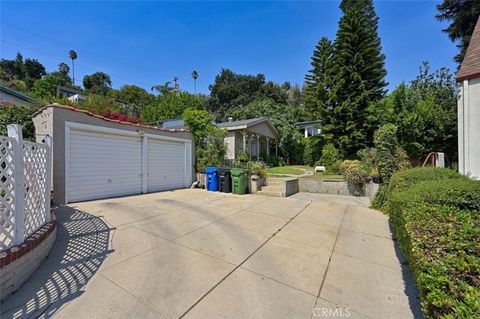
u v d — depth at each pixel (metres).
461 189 2.79
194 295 2.16
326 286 2.35
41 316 1.87
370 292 2.24
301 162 20.56
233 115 26.83
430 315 1.20
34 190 2.99
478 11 13.10
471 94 5.60
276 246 3.40
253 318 1.86
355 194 7.80
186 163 9.82
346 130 13.33
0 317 1.86
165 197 7.32
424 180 4.02
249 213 5.37
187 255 3.05
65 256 2.97
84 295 2.15
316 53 16.70
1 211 2.35
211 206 6.06
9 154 2.45
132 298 2.11
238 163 10.12
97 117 6.64
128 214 5.11
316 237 3.81
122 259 2.91
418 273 1.58
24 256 2.38
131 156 7.68
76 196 6.22
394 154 6.62
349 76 13.59
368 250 3.29
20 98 13.84
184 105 26.38
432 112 10.74
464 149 5.73
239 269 2.68
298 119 25.62
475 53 5.76
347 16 13.91
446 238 1.65
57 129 5.82
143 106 32.19
